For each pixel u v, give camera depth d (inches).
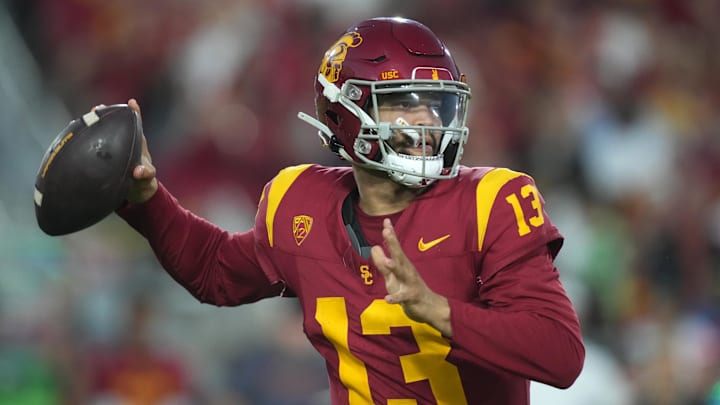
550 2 1316.4
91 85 1210.0
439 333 387.5
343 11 1214.9
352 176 421.7
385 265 343.3
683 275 1103.0
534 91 1246.3
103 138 414.0
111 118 419.5
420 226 394.6
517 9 1299.2
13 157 1041.5
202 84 1163.9
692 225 1151.6
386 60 392.2
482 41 1267.2
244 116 1133.7
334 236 408.5
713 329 962.1
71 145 413.4
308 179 426.3
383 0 1243.8
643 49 1330.0
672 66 1339.8
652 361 865.5
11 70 1127.6
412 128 384.8
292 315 860.0
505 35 1275.8
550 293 376.5
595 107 1238.3
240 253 445.4
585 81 1273.4
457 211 391.9
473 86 1223.5
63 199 413.4
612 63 1294.3
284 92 1146.0
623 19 1336.1
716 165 1250.0
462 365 395.9
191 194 1095.0
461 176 402.9
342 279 402.9
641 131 1219.2
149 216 443.2
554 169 1181.1
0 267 892.0
